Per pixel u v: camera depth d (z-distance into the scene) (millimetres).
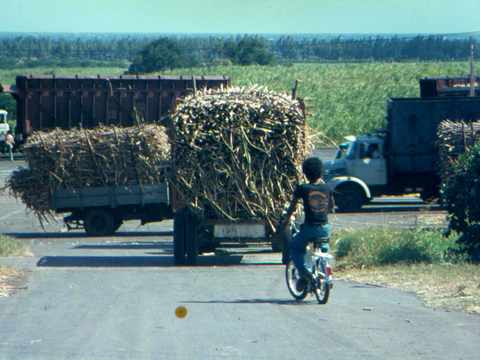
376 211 123062
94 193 100812
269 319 39562
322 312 41531
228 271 64250
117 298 47500
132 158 99875
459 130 87375
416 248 65188
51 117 148125
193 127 68562
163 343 33844
